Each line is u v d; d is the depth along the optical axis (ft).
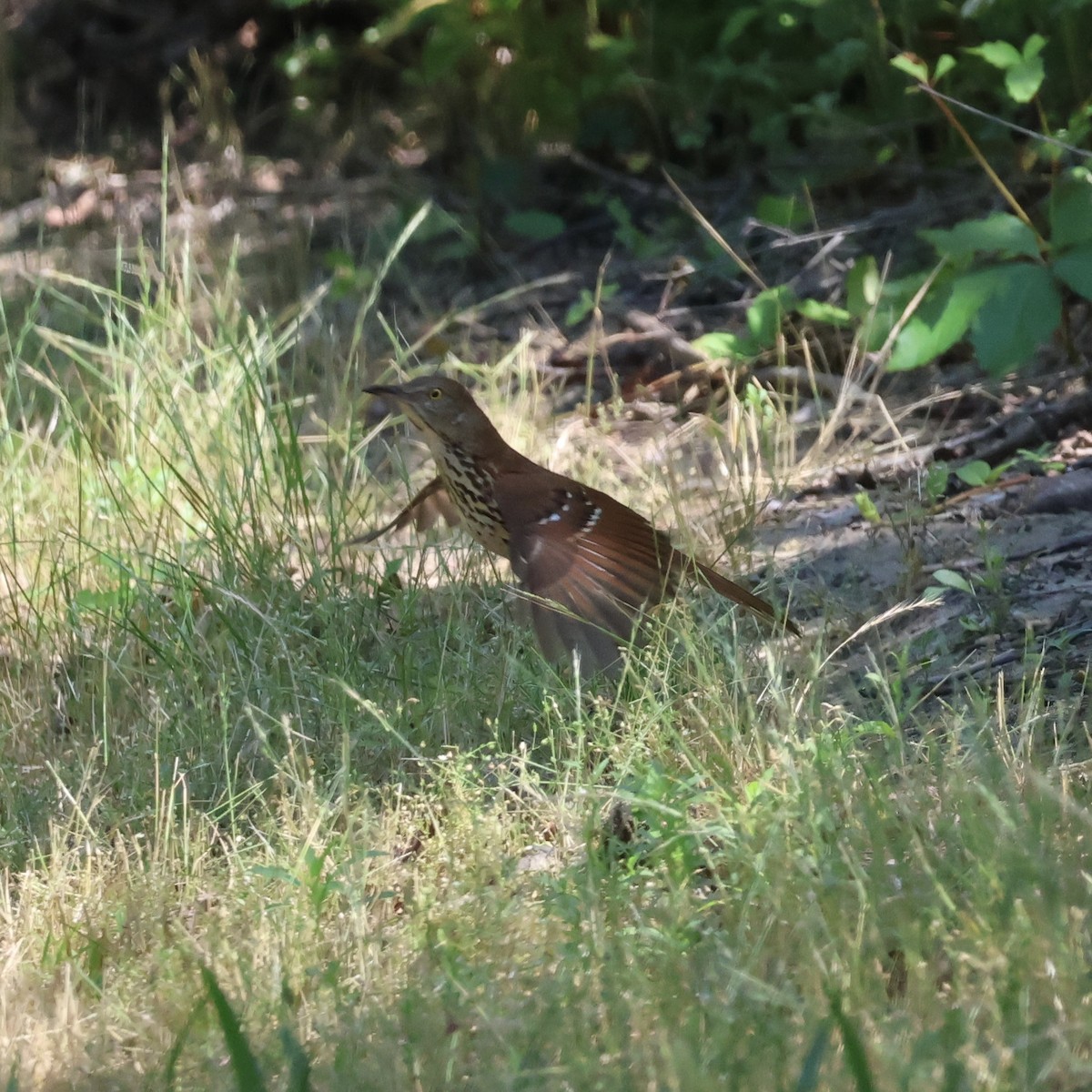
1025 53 40.81
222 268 55.36
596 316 46.98
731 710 27.02
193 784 28.37
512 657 29.43
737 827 23.85
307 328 51.37
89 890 24.99
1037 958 19.54
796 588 33.71
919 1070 17.69
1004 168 49.47
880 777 24.18
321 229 59.26
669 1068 18.12
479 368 45.37
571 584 27.68
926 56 52.01
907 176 51.67
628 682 28.76
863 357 44.14
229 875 25.12
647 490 39.27
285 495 36.27
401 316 52.60
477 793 26.17
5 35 72.64
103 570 35.86
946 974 20.44
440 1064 19.26
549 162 60.64
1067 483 36.22
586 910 22.06
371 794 27.58
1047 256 41.83
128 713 31.35
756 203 54.08
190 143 68.90
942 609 32.07
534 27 60.95
